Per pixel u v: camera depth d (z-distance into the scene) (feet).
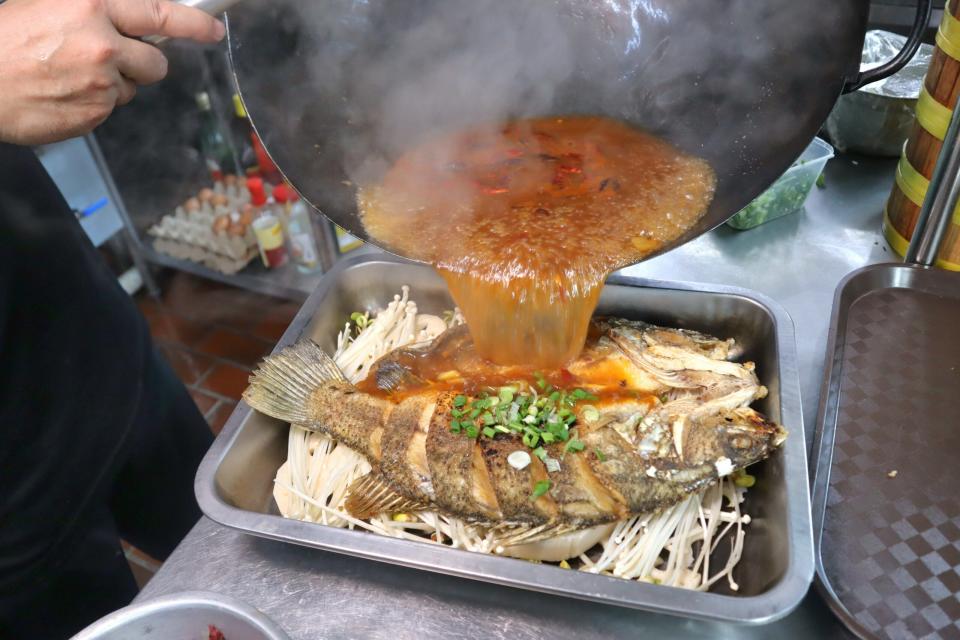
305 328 1.93
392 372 1.84
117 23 1.14
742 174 1.42
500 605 1.40
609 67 1.69
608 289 1.90
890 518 1.42
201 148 3.66
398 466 1.66
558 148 1.73
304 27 1.29
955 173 1.67
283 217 3.60
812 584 1.36
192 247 3.76
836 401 1.64
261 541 1.54
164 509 2.34
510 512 1.55
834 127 2.34
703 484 1.56
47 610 2.02
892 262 1.88
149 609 1.15
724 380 1.67
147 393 2.18
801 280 1.99
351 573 1.47
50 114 1.19
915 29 1.15
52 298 1.91
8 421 1.84
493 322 1.66
